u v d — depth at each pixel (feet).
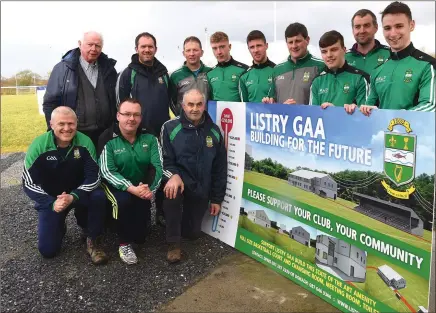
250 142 12.41
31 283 11.36
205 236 14.35
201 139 12.71
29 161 11.90
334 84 12.68
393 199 8.47
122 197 12.09
